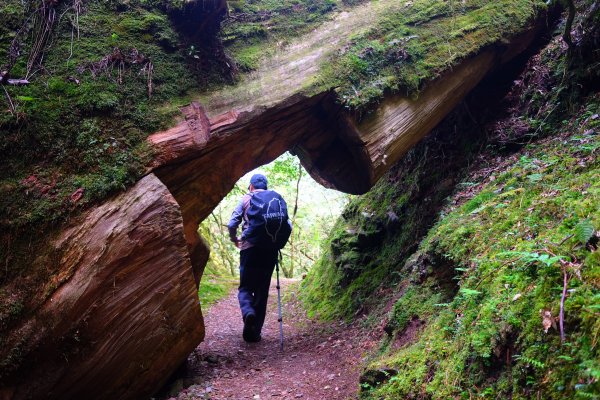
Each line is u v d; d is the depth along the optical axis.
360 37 4.57
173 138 3.47
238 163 3.96
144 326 3.08
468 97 5.51
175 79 3.77
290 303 8.08
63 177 3.15
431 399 2.29
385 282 5.27
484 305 2.31
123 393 3.14
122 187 3.16
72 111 3.32
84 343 2.85
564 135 3.91
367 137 4.30
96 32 3.73
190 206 3.72
